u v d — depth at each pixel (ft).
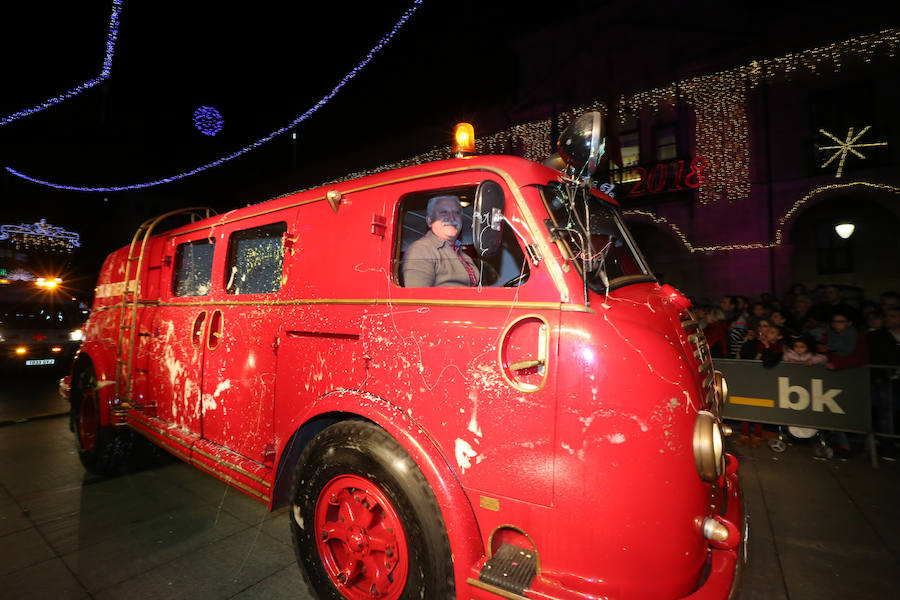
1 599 7.39
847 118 31.22
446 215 6.67
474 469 5.28
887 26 29.25
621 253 8.21
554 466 4.80
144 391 11.22
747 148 33.50
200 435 9.23
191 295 10.49
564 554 4.75
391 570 5.85
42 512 10.59
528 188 5.54
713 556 5.39
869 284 34.42
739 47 33.17
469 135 7.41
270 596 7.55
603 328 4.85
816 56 31.45
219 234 9.50
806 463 13.71
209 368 9.04
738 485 7.02
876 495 11.34
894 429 13.62
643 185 36.40
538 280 5.21
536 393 4.96
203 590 7.69
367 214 6.80
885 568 8.25
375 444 5.89
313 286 7.27
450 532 5.19
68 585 7.80
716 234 34.58
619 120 38.58
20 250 52.54
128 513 10.55
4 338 30.45
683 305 7.36
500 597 4.83
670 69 35.47
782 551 8.89
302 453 6.81
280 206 8.23
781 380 14.69
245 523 10.09
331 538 6.46
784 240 32.78
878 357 13.80
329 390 6.73
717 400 7.36
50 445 16.02
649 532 4.51
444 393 5.54
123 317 12.22
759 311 18.34
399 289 6.24
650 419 4.60
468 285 6.81
